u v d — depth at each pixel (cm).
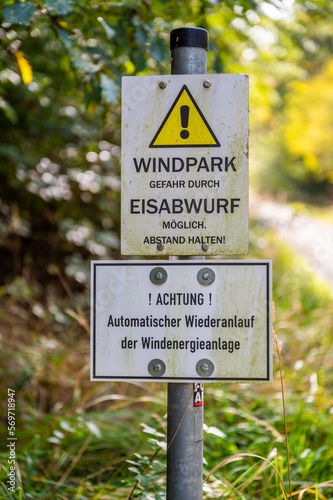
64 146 524
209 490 206
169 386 172
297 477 261
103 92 268
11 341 410
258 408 338
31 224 543
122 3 291
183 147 169
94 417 317
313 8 354
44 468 284
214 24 386
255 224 756
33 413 326
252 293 164
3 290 480
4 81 429
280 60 532
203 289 166
